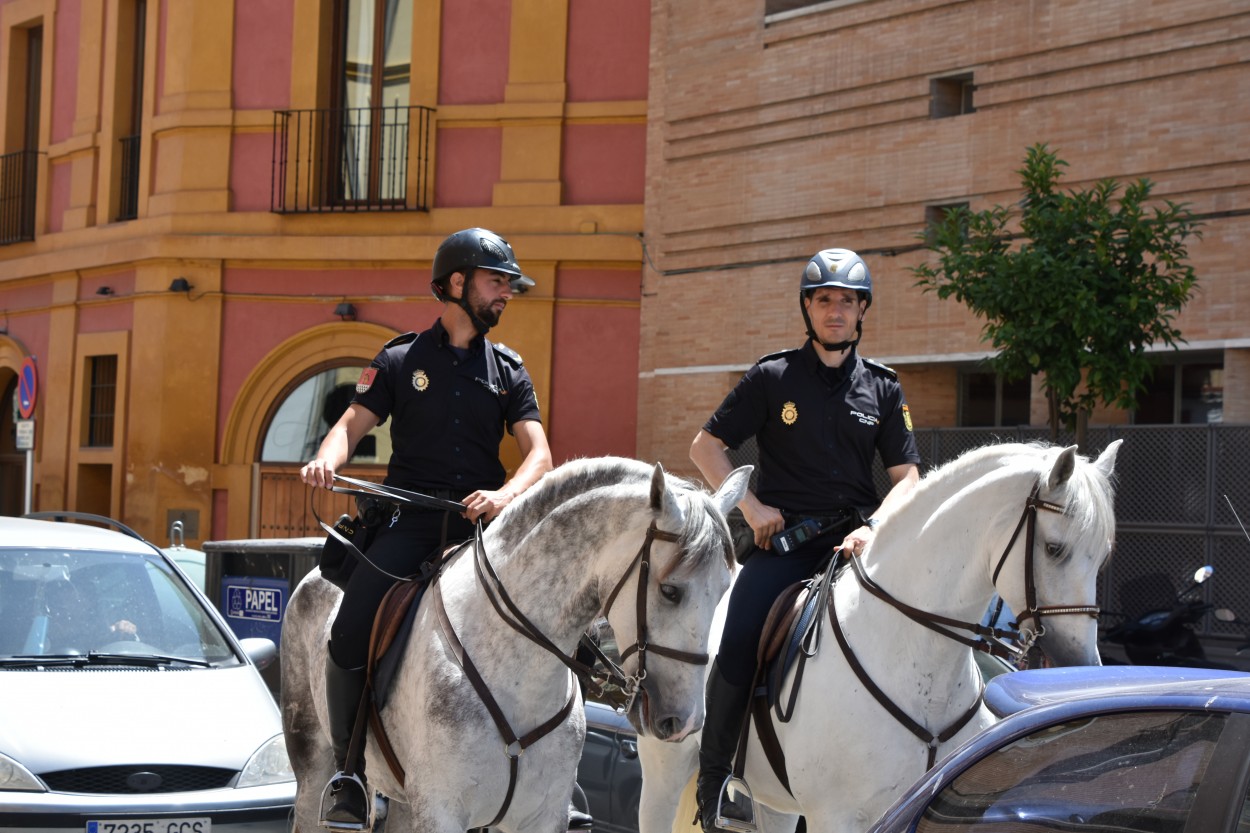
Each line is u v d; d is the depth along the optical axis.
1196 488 11.59
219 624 8.09
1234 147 11.65
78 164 20.94
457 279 5.48
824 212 14.41
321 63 18.55
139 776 6.64
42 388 21.14
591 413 17.08
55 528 8.41
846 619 5.28
